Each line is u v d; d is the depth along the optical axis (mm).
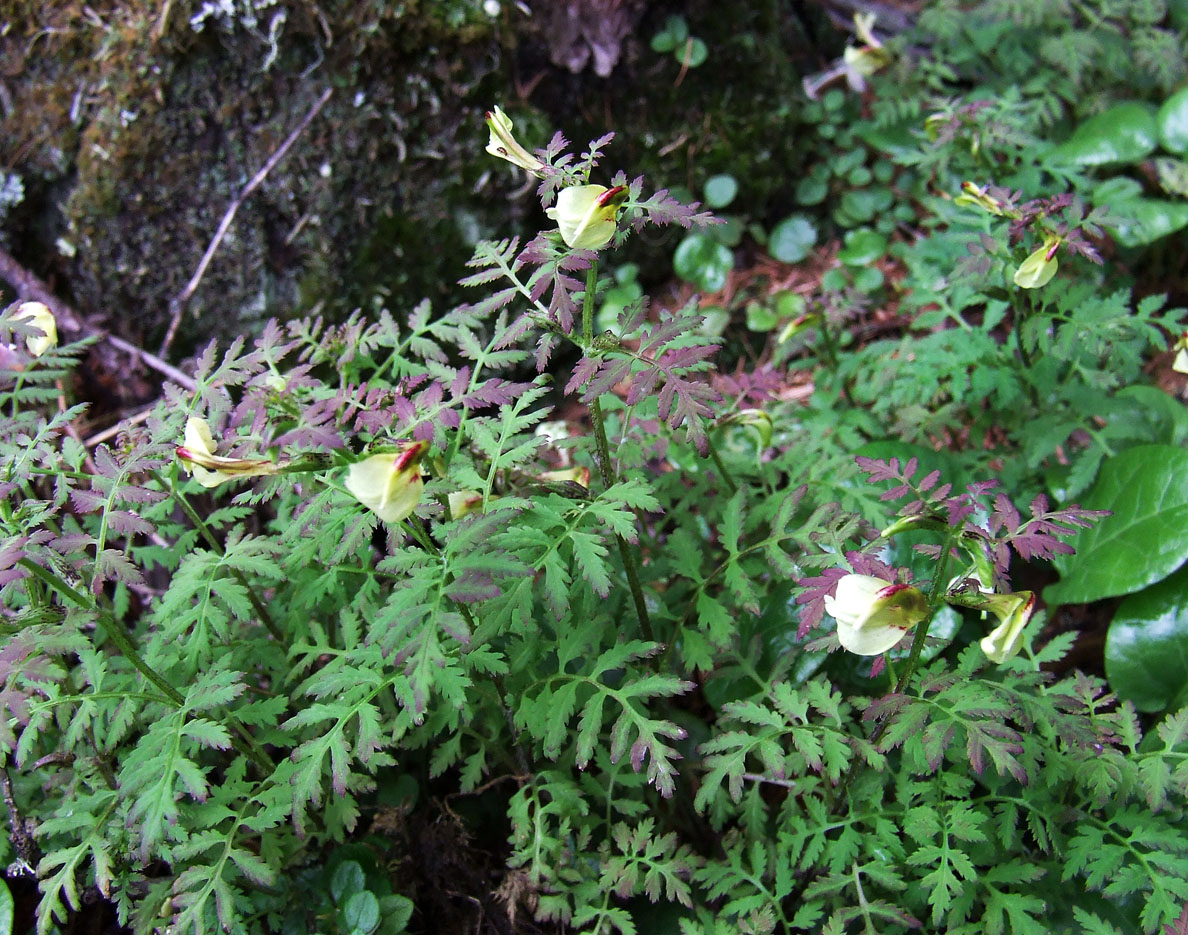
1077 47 421
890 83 443
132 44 337
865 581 184
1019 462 317
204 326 366
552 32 380
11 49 343
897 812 223
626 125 416
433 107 362
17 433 226
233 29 337
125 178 347
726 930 220
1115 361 294
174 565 248
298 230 361
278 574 215
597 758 244
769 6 435
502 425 213
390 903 235
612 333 211
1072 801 234
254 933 226
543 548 210
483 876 254
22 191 349
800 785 233
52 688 193
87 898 246
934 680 202
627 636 258
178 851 205
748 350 425
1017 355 322
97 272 358
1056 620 316
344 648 251
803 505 280
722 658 257
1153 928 204
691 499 281
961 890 206
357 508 209
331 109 353
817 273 443
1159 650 276
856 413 340
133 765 195
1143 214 379
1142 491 290
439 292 383
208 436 186
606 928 224
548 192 201
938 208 366
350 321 251
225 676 205
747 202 450
